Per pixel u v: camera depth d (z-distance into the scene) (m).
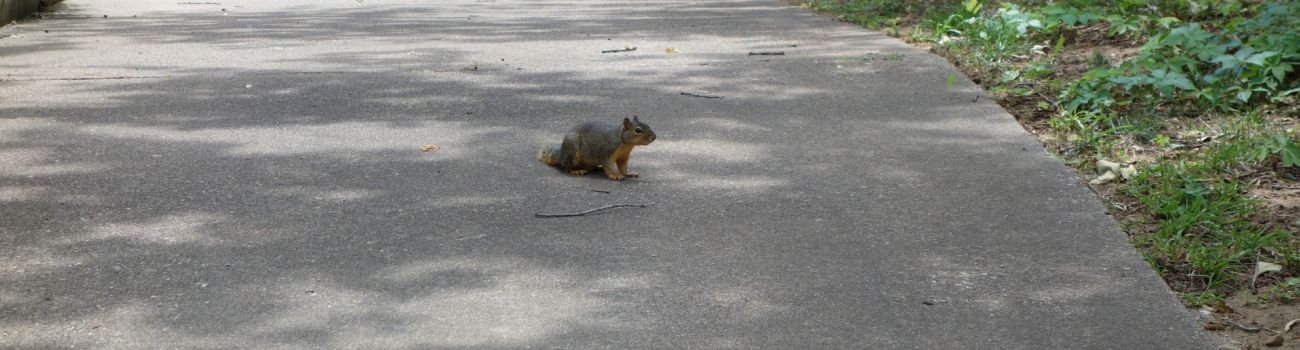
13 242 4.65
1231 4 9.63
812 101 7.61
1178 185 5.52
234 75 8.66
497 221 4.98
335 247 4.62
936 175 5.76
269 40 10.88
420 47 10.34
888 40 10.53
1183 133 6.59
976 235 4.83
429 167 5.89
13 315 3.91
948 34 10.44
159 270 4.34
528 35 11.24
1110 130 6.59
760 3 14.66
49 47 10.34
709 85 8.22
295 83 8.29
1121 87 7.51
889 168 5.89
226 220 4.97
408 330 3.81
